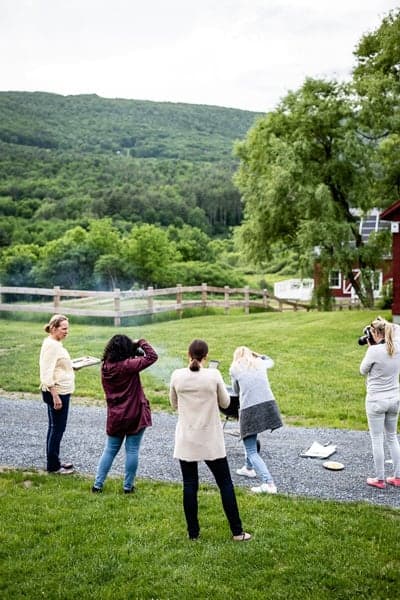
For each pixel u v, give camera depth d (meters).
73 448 7.74
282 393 10.78
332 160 24.86
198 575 4.50
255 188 28.02
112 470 6.89
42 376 6.44
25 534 5.13
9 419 9.24
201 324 19.88
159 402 10.28
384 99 24.53
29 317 21.73
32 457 7.39
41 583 4.41
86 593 4.29
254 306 25.47
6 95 171.12
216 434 5.03
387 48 25.92
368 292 25.52
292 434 8.48
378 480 6.38
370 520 5.45
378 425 6.32
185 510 5.07
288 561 4.71
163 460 7.27
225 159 142.75
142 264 39.88
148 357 5.93
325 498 6.07
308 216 24.83
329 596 4.24
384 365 6.21
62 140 137.00
